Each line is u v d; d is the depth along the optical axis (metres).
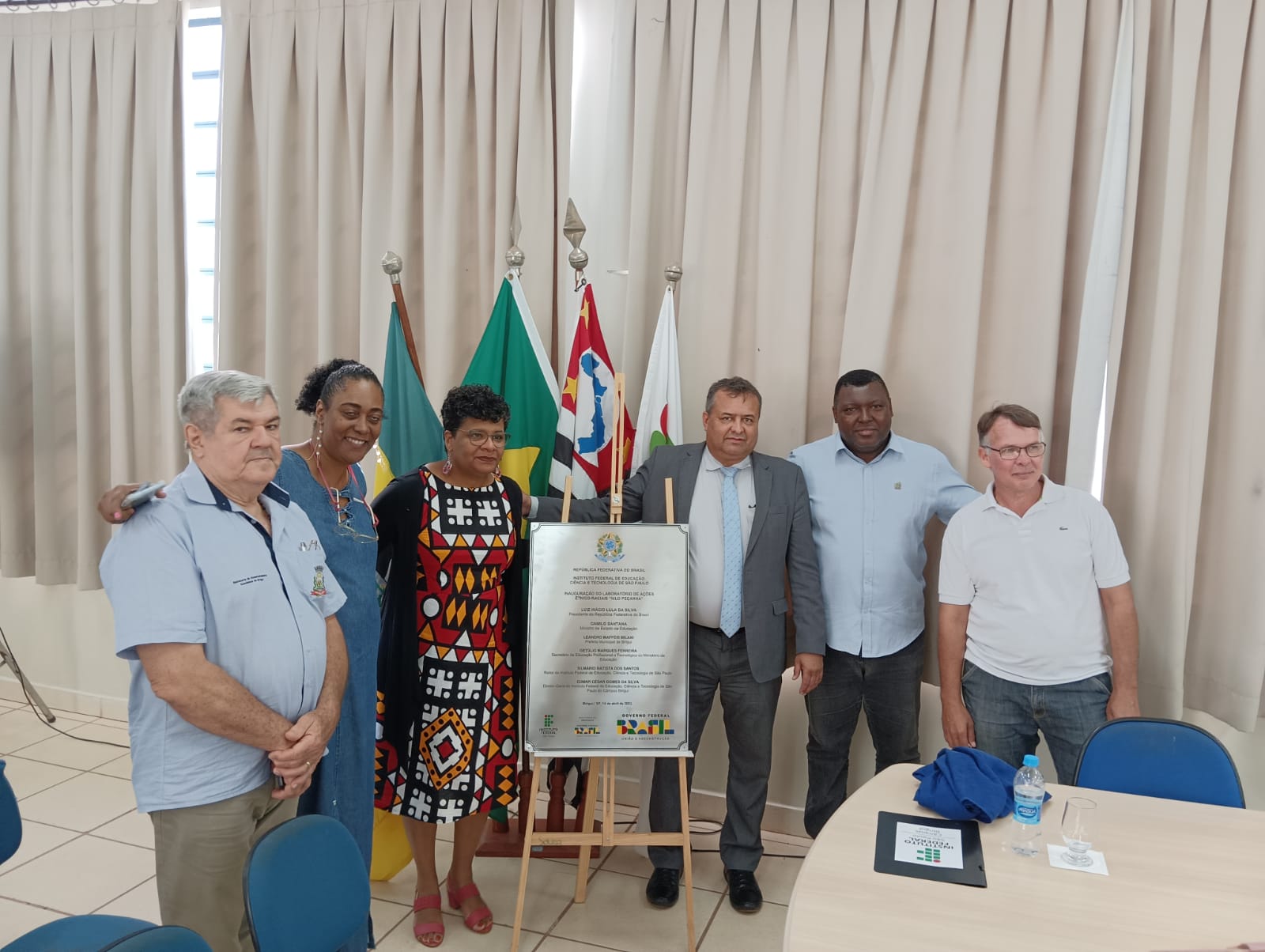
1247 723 2.52
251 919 1.31
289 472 2.09
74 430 3.85
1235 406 2.55
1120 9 2.57
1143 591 2.61
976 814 1.75
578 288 2.94
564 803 3.08
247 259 3.52
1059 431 2.77
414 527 2.40
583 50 3.18
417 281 3.34
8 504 3.88
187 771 1.65
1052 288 2.65
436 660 2.41
